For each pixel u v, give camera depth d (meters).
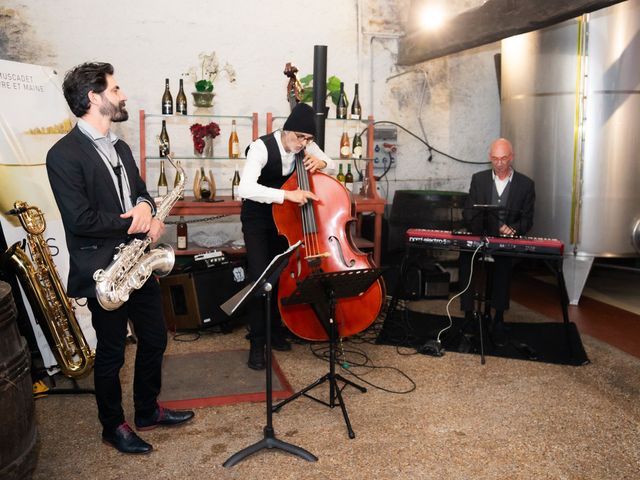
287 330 4.06
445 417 2.90
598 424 2.84
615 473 2.42
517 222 4.10
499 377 3.40
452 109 5.95
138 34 5.00
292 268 3.21
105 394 2.48
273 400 3.10
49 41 4.80
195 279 4.08
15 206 2.99
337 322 3.10
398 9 5.65
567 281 5.02
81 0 4.83
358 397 3.13
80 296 2.32
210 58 5.19
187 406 3.01
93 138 2.30
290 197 3.14
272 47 5.34
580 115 4.83
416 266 5.05
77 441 2.68
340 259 3.22
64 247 3.61
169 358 3.73
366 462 2.50
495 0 4.42
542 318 4.58
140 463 2.49
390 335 4.07
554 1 3.91
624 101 4.77
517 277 5.96
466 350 3.82
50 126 3.61
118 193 2.39
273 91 5.39
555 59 4.87
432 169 5.99
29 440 2.12
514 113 5.23
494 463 2.49
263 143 3.35
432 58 5.27
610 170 4.86
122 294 2.26
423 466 2.47
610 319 4.57
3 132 3.35
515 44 5.14
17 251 3.02
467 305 3.94
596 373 3.47
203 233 5.11
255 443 2.61
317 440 2.68
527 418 2.90
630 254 5.00
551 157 5.00
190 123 5.20
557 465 2.48
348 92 5.64
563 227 5.01
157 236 2.52
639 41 4.70
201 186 4.70
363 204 4.76
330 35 5.50
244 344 4.03
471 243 3.59
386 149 5.76
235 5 5.20
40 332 3.31
